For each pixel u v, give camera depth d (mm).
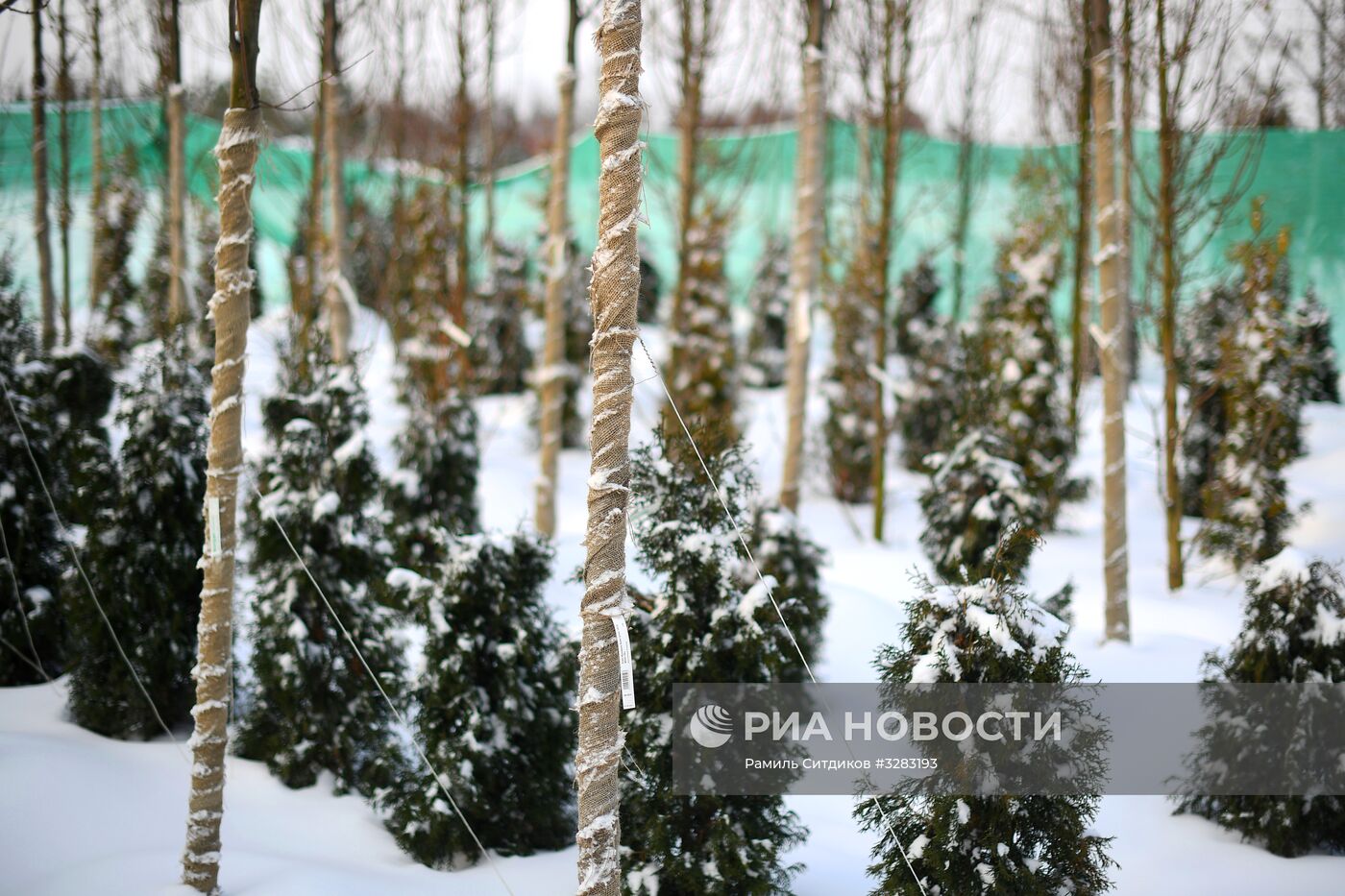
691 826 5969
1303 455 16672
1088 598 12055
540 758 6758
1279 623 6762
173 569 8023
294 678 7453
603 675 4684
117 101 17406
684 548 5980
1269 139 17000
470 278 21000
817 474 18250
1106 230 10500
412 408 12578
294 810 7164
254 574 7859
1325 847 6738
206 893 5707
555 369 12961
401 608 6930
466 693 6570
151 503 8008
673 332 17625
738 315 27766
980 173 22781
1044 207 17656
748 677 5934
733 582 6070
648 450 6320
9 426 8844
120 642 7965
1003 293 17938
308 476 7789
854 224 19891
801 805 7484
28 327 9508
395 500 11805
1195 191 14227
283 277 23344
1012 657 5277
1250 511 12320
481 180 21688
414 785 6730
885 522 15820
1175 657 9945
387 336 24312
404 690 7047
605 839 4688
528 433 19047
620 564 4707
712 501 6172
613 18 4586
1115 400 10367
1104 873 6449
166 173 17594
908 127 24641
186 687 8227
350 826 6977
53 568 9094
